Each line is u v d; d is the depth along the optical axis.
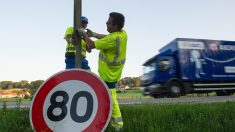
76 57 4.41
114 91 5.56
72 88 3.43
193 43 26.52
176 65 25.92
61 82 3.41
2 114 7.73
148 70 25.62
